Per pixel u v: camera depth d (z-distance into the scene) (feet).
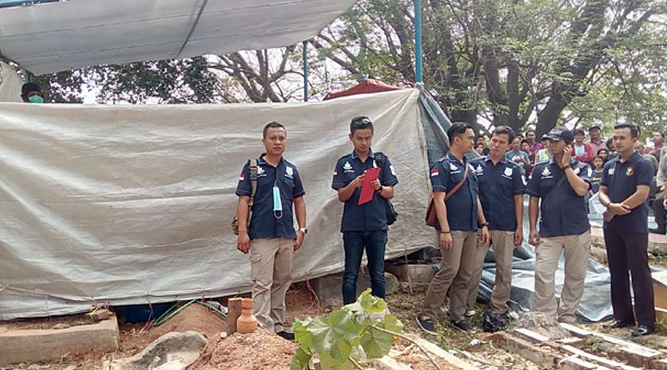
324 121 18.21
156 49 25.02
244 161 17.10
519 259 20.66
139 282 15.92
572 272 16.26
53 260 15.24
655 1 48.57
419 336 15.48
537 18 45.09
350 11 44.68
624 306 16.10
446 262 15.88
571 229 15.96
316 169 17.94
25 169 15.08
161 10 19.17
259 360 9.23
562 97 48.06
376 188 15.02
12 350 13.41
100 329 14.02
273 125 14.61
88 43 22.40
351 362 6.34
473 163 17.61
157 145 16.28
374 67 49.75
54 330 14.05
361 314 6.53
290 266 14.92
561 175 16.17
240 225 14.26
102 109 15.90
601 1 47.39
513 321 16.60
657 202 28.37
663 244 26.50
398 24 46.52
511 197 16.84
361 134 15.26
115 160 15.90
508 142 16.90
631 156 15.44
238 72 50.47
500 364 13.03
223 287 16.61
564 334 14.53
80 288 15.33
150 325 15.97
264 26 23.40
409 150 19.30
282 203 14.53
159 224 16.15
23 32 19.80
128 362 12.39
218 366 9.36
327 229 18.07
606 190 16.39
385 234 15.56
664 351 13.76
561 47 43.50
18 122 15.19
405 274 19.53
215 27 22.18
